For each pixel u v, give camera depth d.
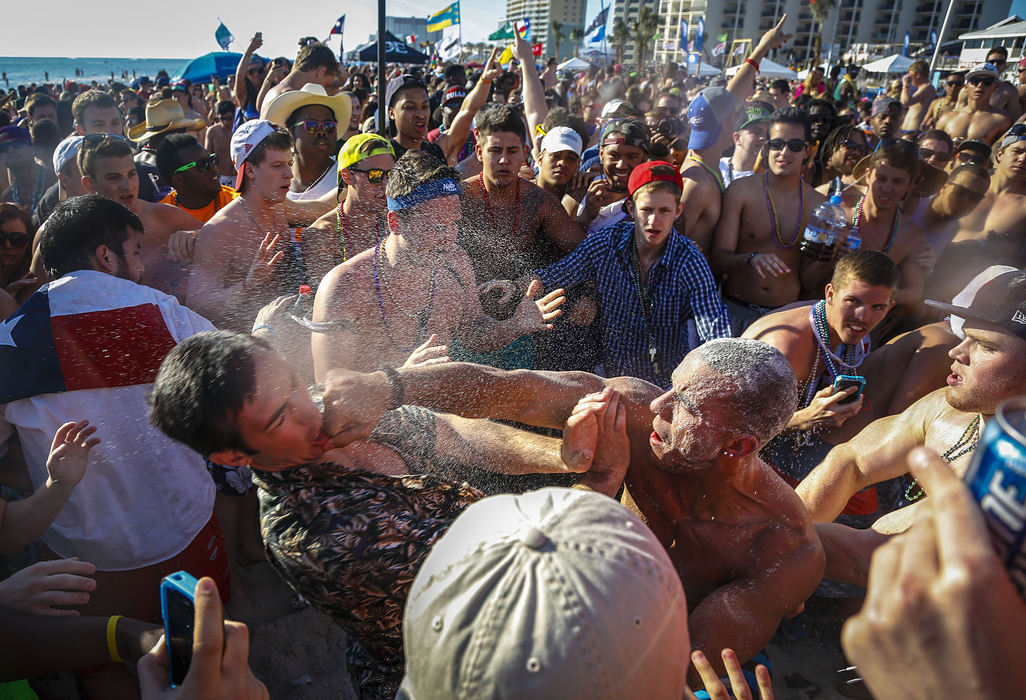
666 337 2.67
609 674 0.62
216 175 3.36
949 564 0.49
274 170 2.58
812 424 2.11
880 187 3.24
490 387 1.38
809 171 5.29
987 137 7.07
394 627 1.24
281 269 2.56
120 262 1.89
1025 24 31.62
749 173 4.79
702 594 1.52
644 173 2.54
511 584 0.65
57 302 1.72
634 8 78.00
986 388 1.56
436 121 7.43
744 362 1.28
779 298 3.54
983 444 0.53
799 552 1.41
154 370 1.75
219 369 1.03
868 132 6.34
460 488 1.24
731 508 1.43
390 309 1.90
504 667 0.62
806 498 1.94
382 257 1.94
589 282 2.72
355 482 1.19
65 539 1.76
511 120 2.91
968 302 1.81
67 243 1.81
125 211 1.92
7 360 1.66
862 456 1.93
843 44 76.00
